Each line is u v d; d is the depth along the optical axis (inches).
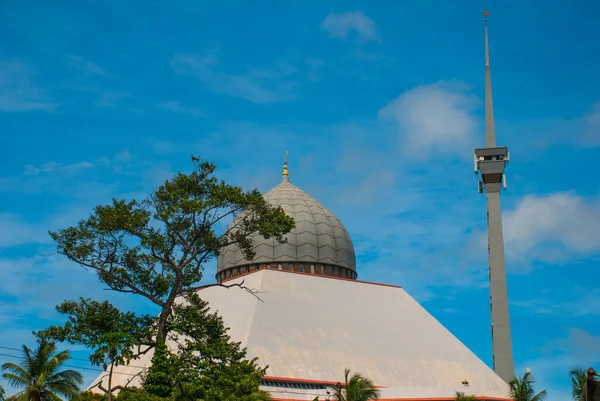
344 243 4498.0
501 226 4611.2
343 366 3599.9
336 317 3900.1
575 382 2610.7
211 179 2795.3
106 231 2682.1
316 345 3656.5
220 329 2731.3
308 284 4074.8
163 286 2728.8
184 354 2581.2
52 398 2787.9
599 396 1370.6
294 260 4323.3
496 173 4662.9
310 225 4434.1
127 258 2731.3
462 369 3809.1
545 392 3378.4
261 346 3516.2
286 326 3698.3
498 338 4404.5
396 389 3516.2
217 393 2455.7
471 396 3385.8
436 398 3476.9
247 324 3636.8
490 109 4891.7
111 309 2684.5
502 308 4453.7
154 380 2517.2
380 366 3686.0
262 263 4308.6
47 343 2871.6
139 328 2637.8
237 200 2743.6
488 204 4667.8
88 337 2610.7
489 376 3809.1
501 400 3624.5
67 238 2699.3
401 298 4254.4
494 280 4515.3
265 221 2819.9
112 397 2645.2
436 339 3981.3
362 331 3870.6
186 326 2645.2
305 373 3479.3
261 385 3353.8
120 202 2721.5
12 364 2832.2
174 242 2751.0
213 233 2775.6
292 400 3339.1
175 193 2706.7
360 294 4158.5
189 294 2775.6
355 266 4579.2
